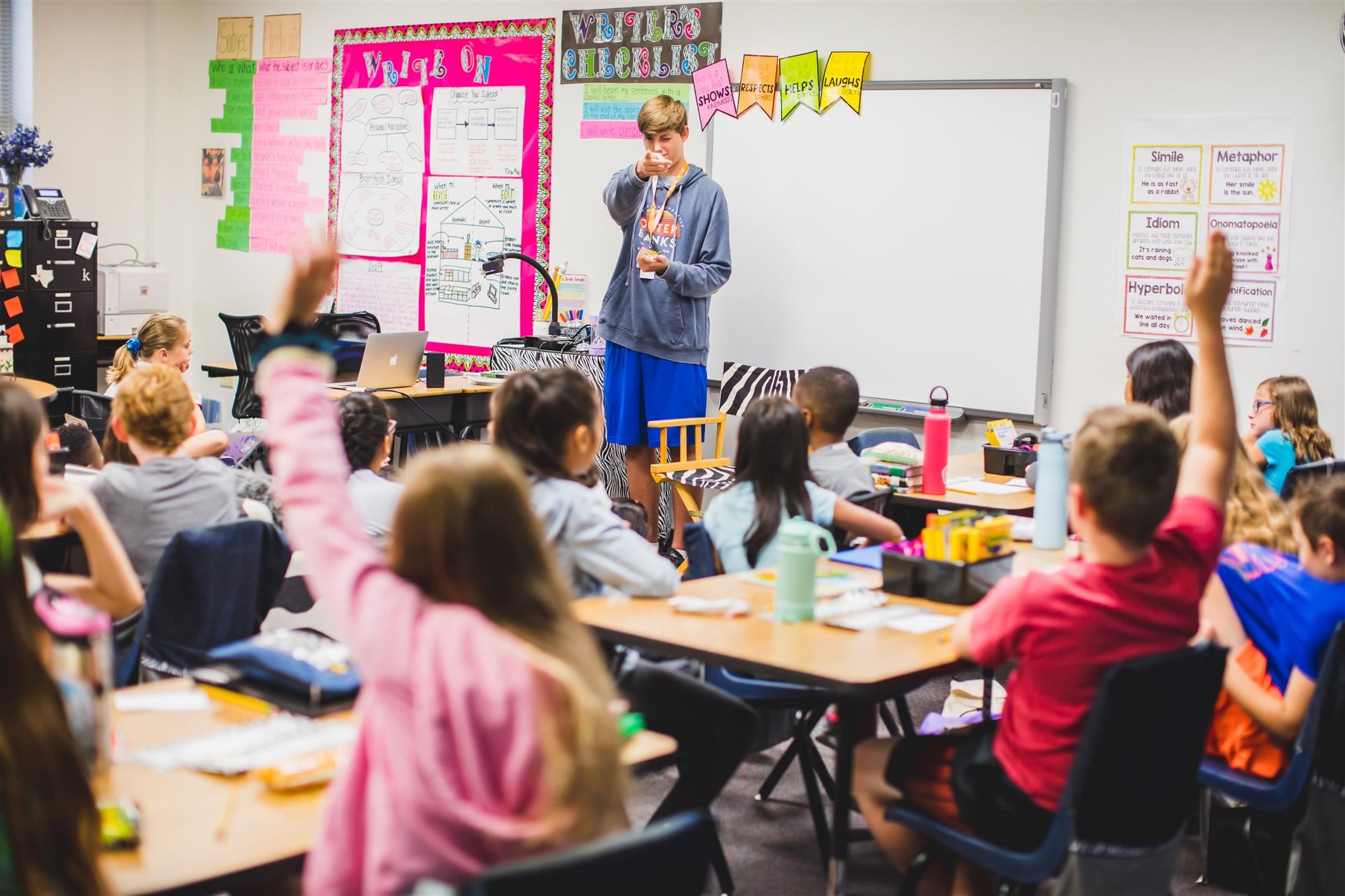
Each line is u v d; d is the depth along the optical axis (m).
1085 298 5.43
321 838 1.43
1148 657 1.99
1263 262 5.05
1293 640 2.50
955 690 3.65
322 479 1.50
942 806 2.29
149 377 3.21
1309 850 2.41
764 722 3.13
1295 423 4.33
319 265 1.56
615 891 1.33
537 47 6.99
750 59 6.18
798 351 6.15
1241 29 5.01
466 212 7.39
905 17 5.75
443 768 1.33
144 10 8.77
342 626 1.45
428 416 6.25
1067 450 3.27
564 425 2.63
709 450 6.42
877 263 5.89
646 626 2.48
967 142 5.60
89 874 1.43
